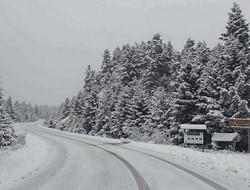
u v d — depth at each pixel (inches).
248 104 1062.4
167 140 1402.6
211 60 1334.9
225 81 1098.7
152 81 1984.5
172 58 2263.8
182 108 1206.9
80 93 3009.4
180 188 368.8
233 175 454.6
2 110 1158.3
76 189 368.2
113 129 1875.0
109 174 473.1
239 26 1165.1
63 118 3750.0
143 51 2588.6
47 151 885.2
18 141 1172.5
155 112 1557.6
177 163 594.2
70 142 1283.2
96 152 835.4
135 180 420.8
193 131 900.0
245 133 1032.8
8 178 450.0
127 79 2309.3
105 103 2129.7
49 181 420.2
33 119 6875.0
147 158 682.8
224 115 1093.1
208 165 561.0
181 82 1267.2
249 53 1093.8
